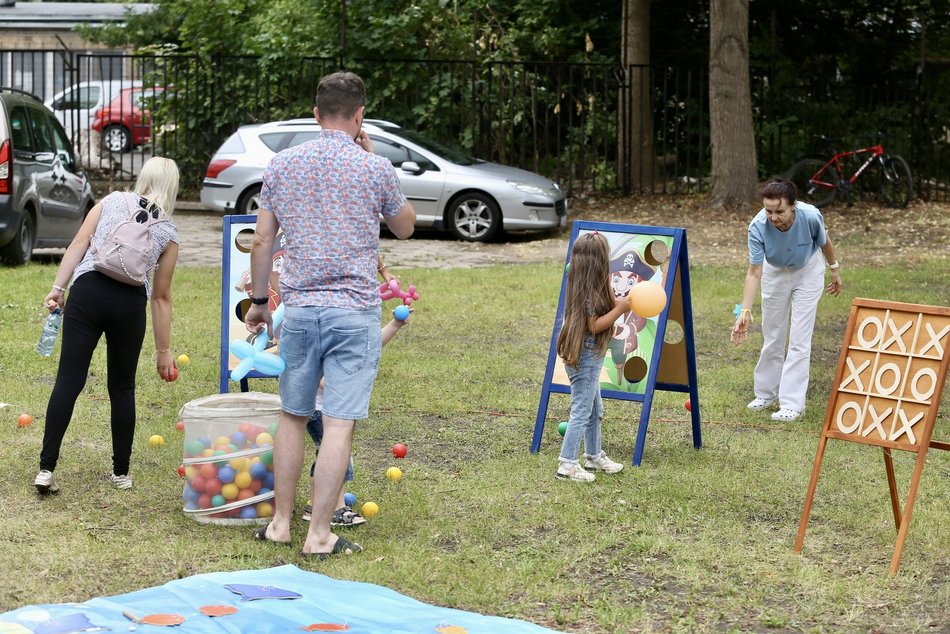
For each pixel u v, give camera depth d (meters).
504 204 16.08
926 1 23.91
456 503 5.37
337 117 4.57
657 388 6.53
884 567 4.61
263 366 4.55
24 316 9.58
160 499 5.29
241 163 16.41
